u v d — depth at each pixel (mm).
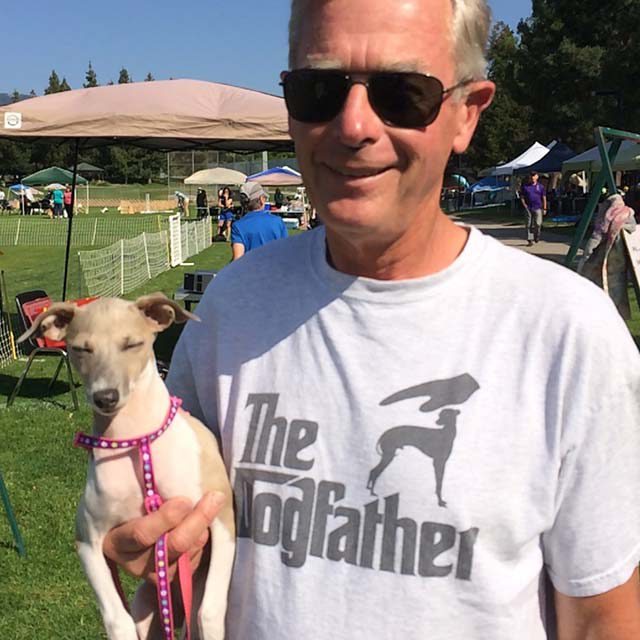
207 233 31672
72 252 28078
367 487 1625
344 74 1615
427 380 1636
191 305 12500
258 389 1831
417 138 1621
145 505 2023
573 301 1616
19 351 11172
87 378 2246
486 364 1618
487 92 1775
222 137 11609
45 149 88750
